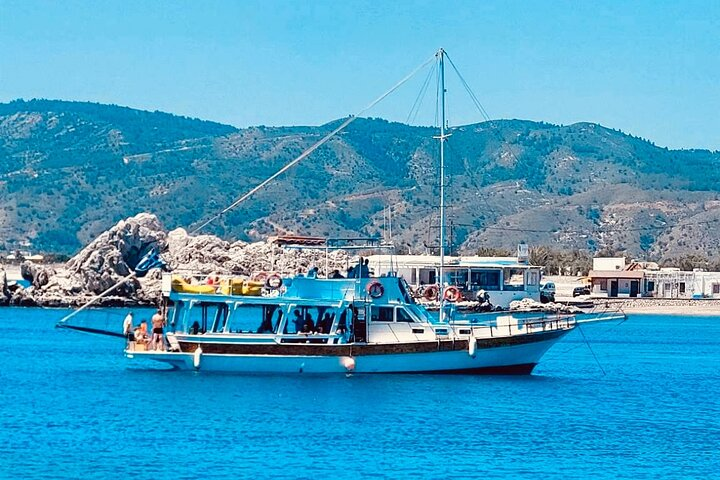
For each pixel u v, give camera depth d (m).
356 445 62.56
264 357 83.44
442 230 90.00
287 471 56.00
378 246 88.38
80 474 54.91
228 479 54.12
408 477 55.28
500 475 56.31
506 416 73.19
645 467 59.09
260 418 70.00
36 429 66.50
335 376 84.00
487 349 86.06
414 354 84.69
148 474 54.94
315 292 84.31
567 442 65.38
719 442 66.44
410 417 71.38
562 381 92.75
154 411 72.31
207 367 84.31
